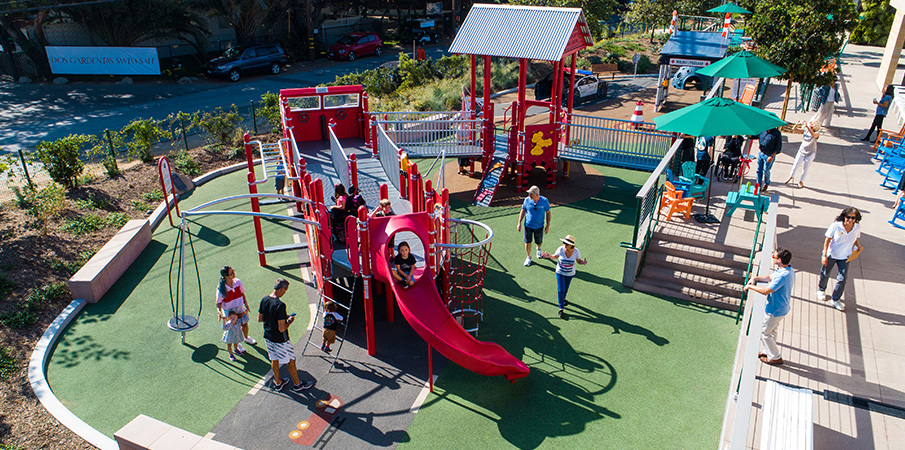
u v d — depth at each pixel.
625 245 10.85
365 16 48.19
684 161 13.74
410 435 7.54
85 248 12.62
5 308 10.30
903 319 8.72
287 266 12.32
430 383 8.34
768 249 8.37
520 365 8.25
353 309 10.65
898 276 9.81
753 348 6.32
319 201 9.41
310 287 11.45
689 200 12.02
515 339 9.56
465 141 17.06
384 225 8.98
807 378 7.65
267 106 21.39
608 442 7.36
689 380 8.47
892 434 6.71
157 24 31.95
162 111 25.00
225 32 39.56
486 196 15.53
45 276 11.41
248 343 9.65
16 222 13.06
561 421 7.74
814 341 8.34
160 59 35.00
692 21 37.22
